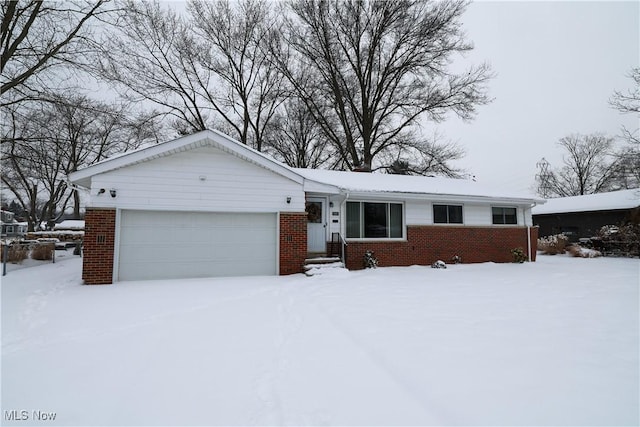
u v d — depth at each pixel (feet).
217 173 31.81
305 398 9.24
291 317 17.89
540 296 23.09
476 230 46.32
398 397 9.18
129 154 28.66
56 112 46.50
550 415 8.18
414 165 78.38
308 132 87.86
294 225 34.06
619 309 19.31
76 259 52.90
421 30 66.18
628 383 9.93
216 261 31.99
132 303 20.94
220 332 15.34
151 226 30.19
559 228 78.64
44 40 42.01
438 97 70.08
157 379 10.59
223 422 8.15
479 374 10.57
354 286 27.07
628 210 64.54
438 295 23.44
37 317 17.79
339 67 74.59
